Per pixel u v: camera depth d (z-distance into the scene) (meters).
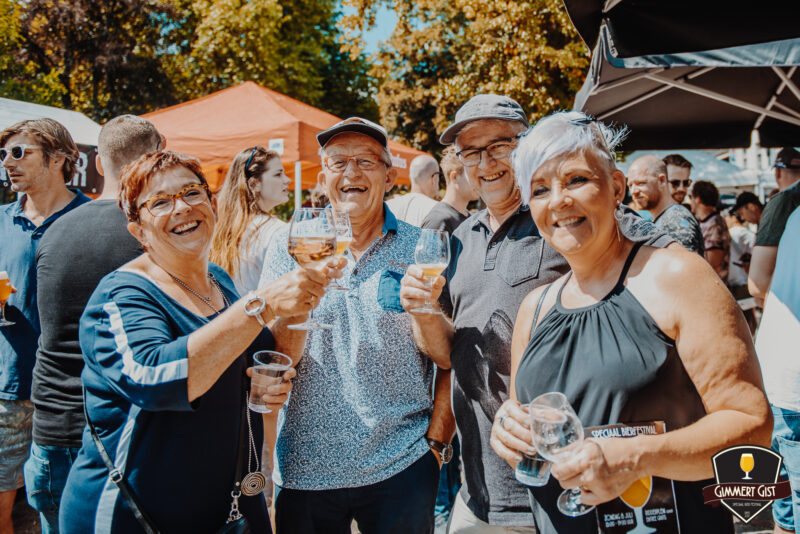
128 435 1.46
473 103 2.05
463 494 2.02
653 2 2.39
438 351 2.02
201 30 14.30
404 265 2.09
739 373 1.15
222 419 1.56
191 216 1.58
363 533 1.96
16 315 2.71
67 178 2.91
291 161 5.09
